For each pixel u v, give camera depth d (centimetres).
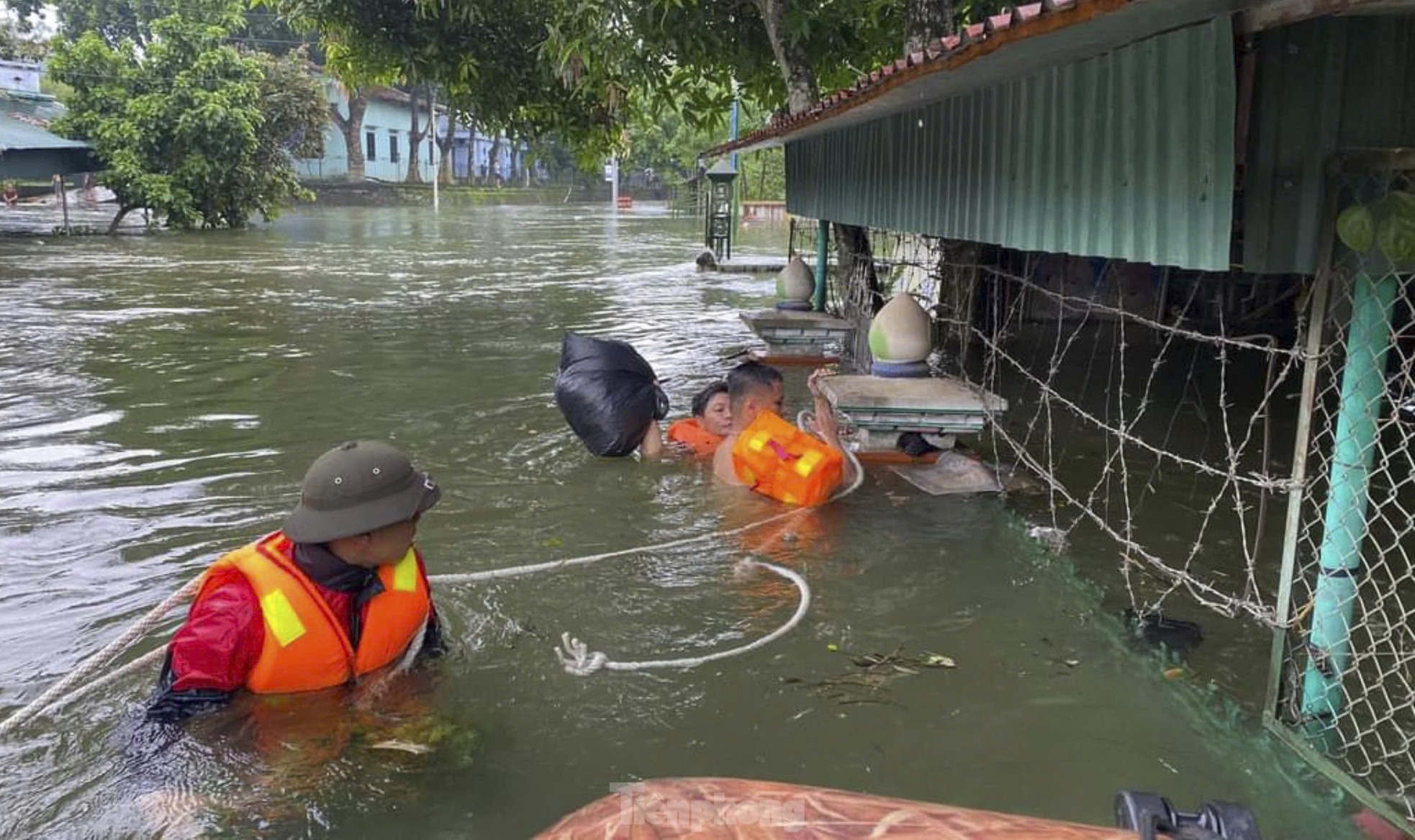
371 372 1032
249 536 557
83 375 997
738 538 569
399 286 1853
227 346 1184
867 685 404
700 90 1452
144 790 321
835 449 658
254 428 792
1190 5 343
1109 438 815
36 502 609
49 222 3441
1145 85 421
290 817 312
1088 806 329
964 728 374
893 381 760
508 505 617
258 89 3372
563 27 1288
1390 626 425
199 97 3125
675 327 1404
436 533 569
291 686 361
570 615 464
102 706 377
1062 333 1298
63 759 342
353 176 5381
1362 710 385
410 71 1473
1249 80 359
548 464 705
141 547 541
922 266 1168
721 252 2395
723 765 348
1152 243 421
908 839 167
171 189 3117
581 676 405
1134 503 645
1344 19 343
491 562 527
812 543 562
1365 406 335
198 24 3238
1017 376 1059
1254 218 360
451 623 449
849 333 1162
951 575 520
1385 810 318
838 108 755
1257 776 345
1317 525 601
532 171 7556
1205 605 472
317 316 1453
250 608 353
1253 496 661
